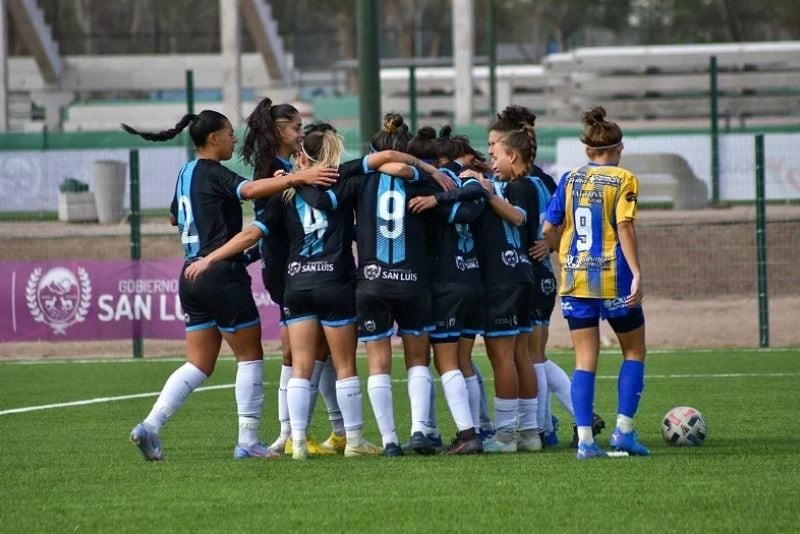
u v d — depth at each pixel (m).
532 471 27.38
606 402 40.97
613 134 28.64
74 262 57.66
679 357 54.53
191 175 29.80
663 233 81.38
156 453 29.92
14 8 171.25
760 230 59.12
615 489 25.20
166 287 57.59
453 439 33.28
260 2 171.50
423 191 29.36
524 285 30.38
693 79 152.88
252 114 30.39
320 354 31.05
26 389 46.22
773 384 44.59
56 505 24.61
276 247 30.59
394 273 29.17
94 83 182.62
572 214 28.58
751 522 22.27
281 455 30.64
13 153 91.12
